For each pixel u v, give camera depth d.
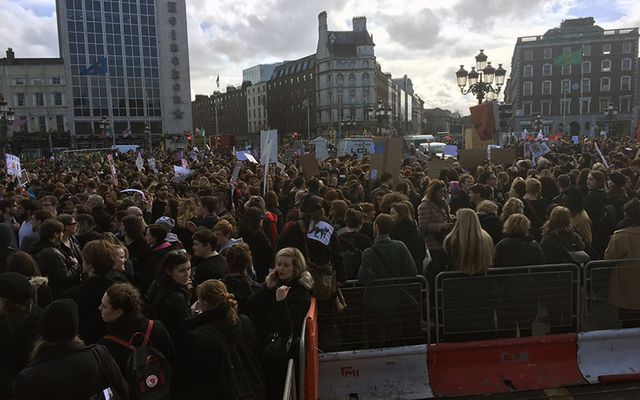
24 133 70.75
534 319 5.43
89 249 4.31
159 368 3.35
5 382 3.55
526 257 5.44
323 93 104.25
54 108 78.38
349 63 102.38
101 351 3.10
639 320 5.68
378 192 9.27
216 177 12.66
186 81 87.44
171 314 3.84
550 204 7.43
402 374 5.31
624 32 82.25
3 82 75.62
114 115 82.75
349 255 6.06
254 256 6.44
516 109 90.94
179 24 86.31
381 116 45.78
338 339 5.30
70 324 2.99
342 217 6.93
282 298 4.22
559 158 14.12
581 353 5.50
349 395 5.21
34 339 3.63
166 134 86.06
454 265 5.38
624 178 7.44
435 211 6.95
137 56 83.75
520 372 5.35
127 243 5.74
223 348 3.65
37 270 4.55
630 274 5.55
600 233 7.19
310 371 3.98
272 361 4.07
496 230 6.53
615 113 82.38
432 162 13.37
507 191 10.16
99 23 80.75
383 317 5.34
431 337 5.54
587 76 84.31
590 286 5.57
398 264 5.38
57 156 43.91
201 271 4.95
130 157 32.59
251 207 6.70
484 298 5.36
